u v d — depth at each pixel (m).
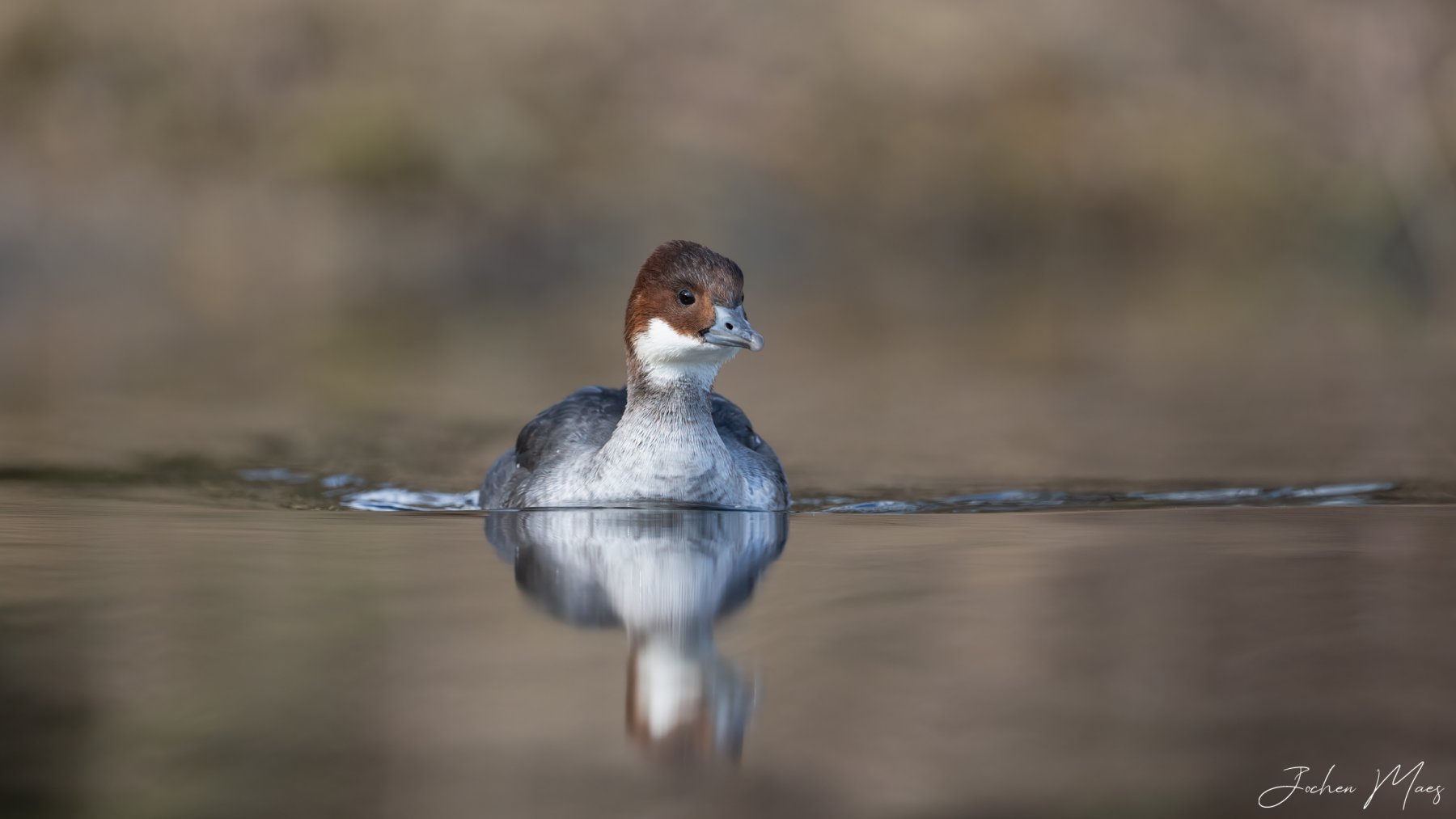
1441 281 28.83
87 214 25.84
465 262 27.17
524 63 30.23
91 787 4.93
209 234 26.25
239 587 7.63
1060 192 32.62
